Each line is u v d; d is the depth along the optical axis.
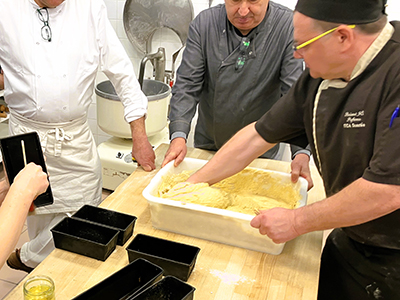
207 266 1.12
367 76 0.97
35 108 1.67
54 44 1.62
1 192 1.14
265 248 1.19
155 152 1.86
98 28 1.72
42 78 1.63
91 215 1.26
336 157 1.10
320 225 1.01
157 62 2.70
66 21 1.63
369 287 1.23
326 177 1.19
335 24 0.90
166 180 1.41
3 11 1.55
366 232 1.13
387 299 1.20
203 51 1.80
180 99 1.80
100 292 0.95
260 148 1.34
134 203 1.42
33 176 0.97
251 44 1.72
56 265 1.08
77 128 1.83
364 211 0.93
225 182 1.51
